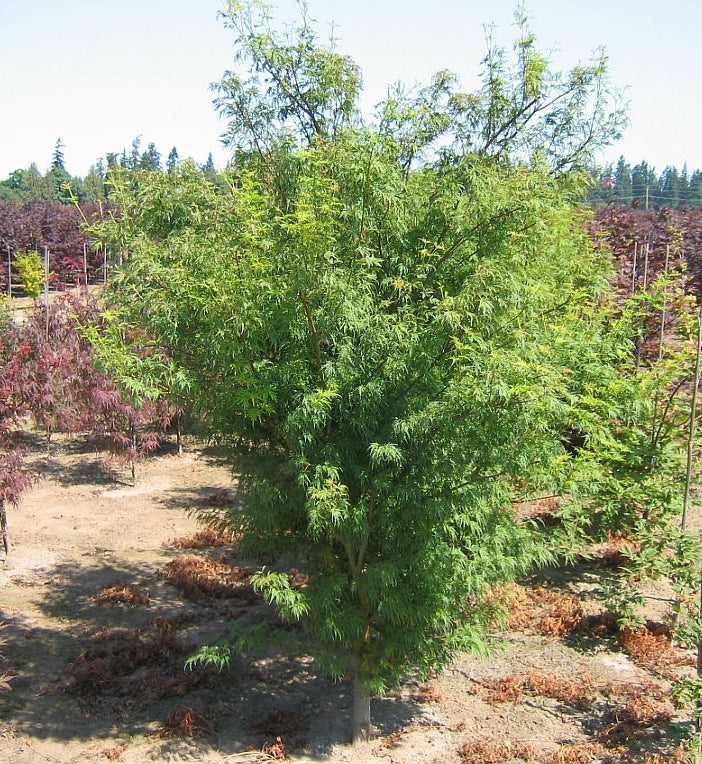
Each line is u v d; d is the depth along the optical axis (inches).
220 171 222.8
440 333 184.2
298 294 178.5
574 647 301.7
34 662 280.5
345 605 216.1
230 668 281.0
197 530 427.8
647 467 332.2
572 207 321.1
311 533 215.3
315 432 194.1
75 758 223.1
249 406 196.9
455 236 202.8
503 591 313.4
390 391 195.3
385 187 190.4
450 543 221.0
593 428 282.8
